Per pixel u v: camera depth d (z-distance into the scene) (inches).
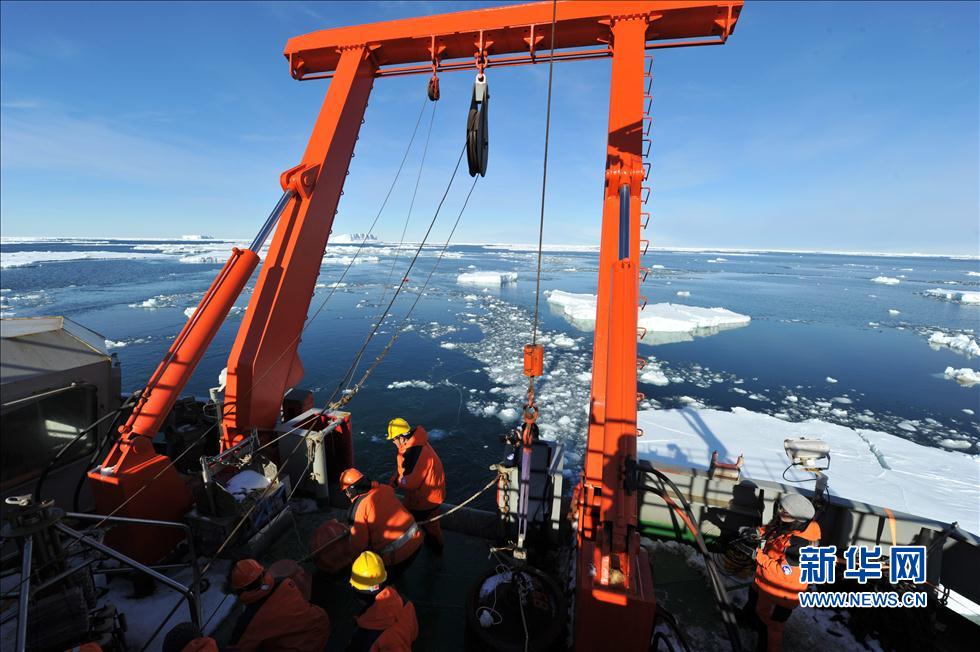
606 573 90.6
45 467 114.6
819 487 124.5
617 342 107.8
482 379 542.0
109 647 91.1
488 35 169.0
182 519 123.0
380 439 371.2
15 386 106.2
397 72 184.7
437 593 122.7
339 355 629.9
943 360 698.2
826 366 654.5
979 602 110.4
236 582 91.7
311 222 160.9
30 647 81.6
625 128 146.3
